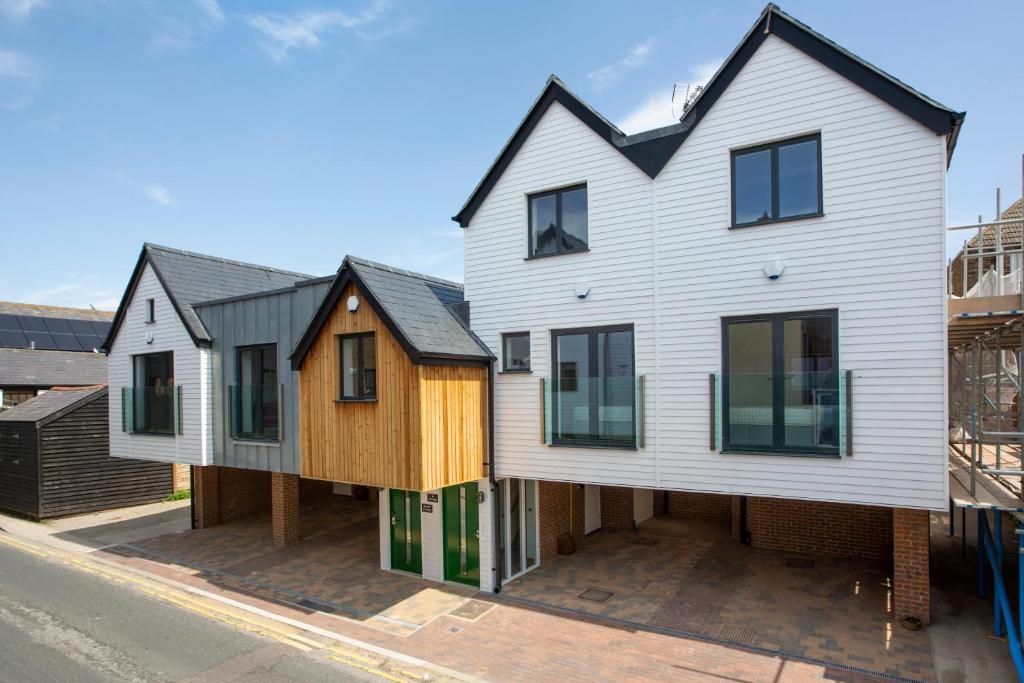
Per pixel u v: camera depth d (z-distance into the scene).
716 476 8.77
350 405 10.15
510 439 10.60
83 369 26.48
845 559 11.56
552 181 10.41
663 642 8.29
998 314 7.41
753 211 8.79
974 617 8.66
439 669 7.74
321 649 8.39
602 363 9.89
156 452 14.94
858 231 8.00
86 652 8.32
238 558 12.88
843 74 8.09
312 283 12.12
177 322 14.41
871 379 7.86
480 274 11.15
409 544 11.74
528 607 9.74
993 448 10.82
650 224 9.46
